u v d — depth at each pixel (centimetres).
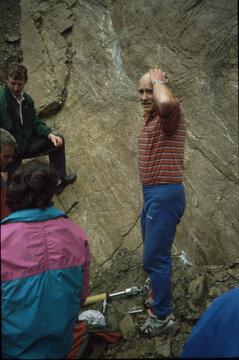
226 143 325
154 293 221
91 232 312
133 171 339
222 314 171
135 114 364
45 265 173
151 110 207
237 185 306
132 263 285
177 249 293
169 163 207
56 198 338
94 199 332
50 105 385
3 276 166
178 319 239
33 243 172
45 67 401
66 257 178
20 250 170
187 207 308
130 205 321
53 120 391
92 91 389
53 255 175
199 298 245
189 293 251
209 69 352
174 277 271
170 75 366
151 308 244
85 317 236
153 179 211
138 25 387
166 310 223
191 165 328
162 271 215
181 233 299
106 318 246
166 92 190
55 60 402
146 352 219
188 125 346
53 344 173
